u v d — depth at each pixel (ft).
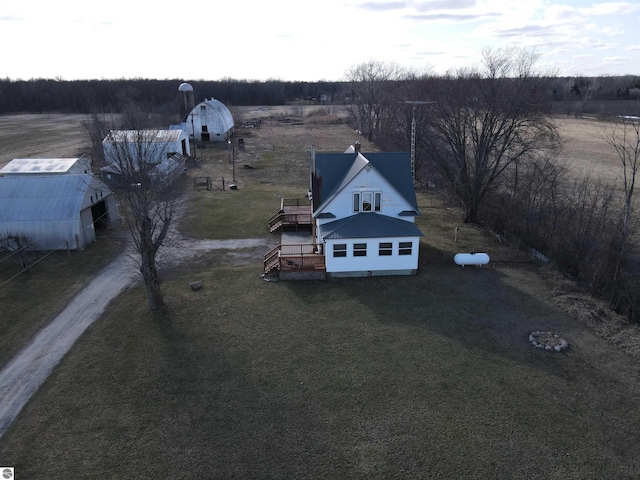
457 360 77.66
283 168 232.53
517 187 145.89
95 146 161.89
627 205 114.62
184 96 319.47
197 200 169.48
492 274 110.32
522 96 135.74
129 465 57.31
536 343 82.17
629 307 97.50
